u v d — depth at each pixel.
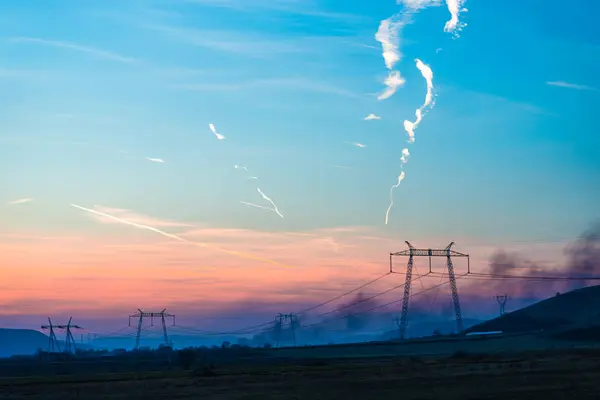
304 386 108.88
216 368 192.00
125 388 115.19
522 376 115.62
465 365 153.25
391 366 158.38
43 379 161.75
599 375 114.62
